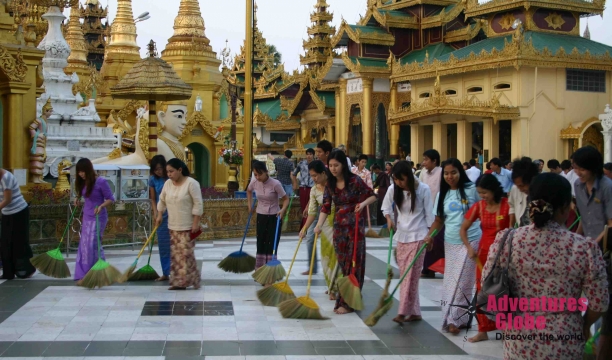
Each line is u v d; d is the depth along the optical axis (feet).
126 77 62.34
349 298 31.40
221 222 61.21
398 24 152.76
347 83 156.66
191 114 105.19
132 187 55.52
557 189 17.25
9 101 54.24
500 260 17.84
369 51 151.33
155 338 27.89
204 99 111.55
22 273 40.42
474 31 147.74
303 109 188.85
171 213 37.29
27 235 40.68
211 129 96.68
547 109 117.19
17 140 54.44
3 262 40.11
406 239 31.30
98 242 38.63
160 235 40.40
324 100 175.94
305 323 30.81
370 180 67.77
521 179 27.73
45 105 72.08
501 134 126.52
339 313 32.73
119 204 53.93
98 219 39.04
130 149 79.00
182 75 110.83
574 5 125.39
